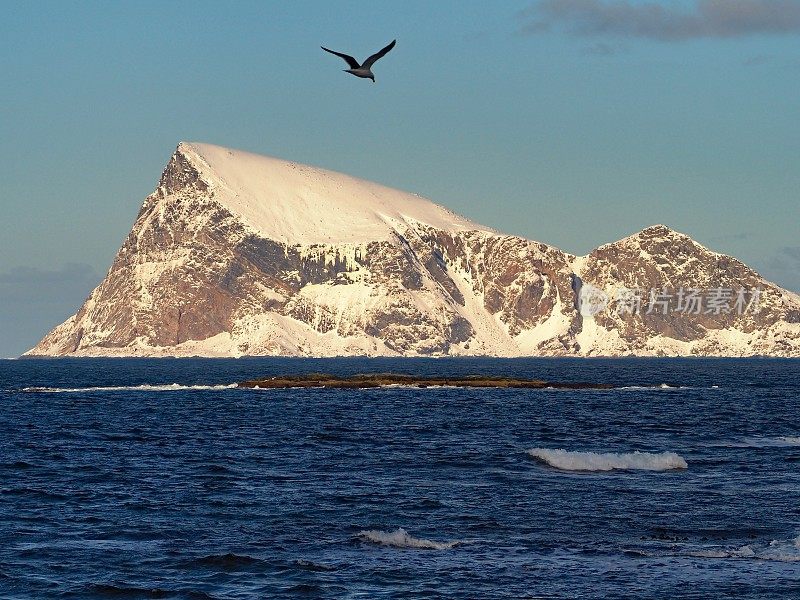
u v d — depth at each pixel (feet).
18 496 389.60
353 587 265.34
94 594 260.42
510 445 565.94
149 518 348.38
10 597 257.34
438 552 300.81
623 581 270.46
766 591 262.06
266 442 578.66
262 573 278.05
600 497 384.68
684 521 342.23
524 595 259.19
